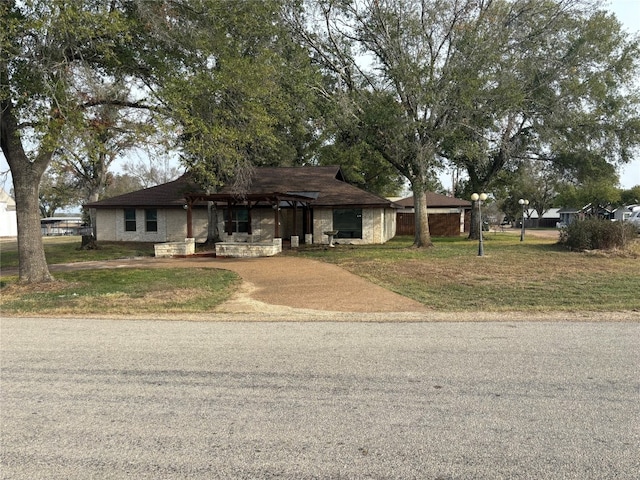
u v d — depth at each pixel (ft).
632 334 20.31
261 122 39.93
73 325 23.47
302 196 70.08
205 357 17.65
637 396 13.30
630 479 9.13
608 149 77.30
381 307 28.32
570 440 10.73
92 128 32.07
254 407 12.87
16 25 28.14
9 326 23.39
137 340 20.31
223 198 65.26
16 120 34.53
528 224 236.22
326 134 68.18
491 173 88.74
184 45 35.83
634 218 107.14
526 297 30.50
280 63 48.24
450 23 59.52
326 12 59.98
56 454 10.40
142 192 89.66
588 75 71.31
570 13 64.03
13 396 13.91
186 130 37.24
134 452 10.44
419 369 15.87
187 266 51.37
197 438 11.08
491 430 11.28
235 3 37.40
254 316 25.50
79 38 29.60
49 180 138.00
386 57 61.31
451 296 31.58
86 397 13.78
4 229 144.25
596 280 36.86
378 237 79.46
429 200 118.32
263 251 61.82
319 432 11.30
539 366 16.02
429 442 10.71
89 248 75.05
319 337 20.52
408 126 55.88
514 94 55.88
